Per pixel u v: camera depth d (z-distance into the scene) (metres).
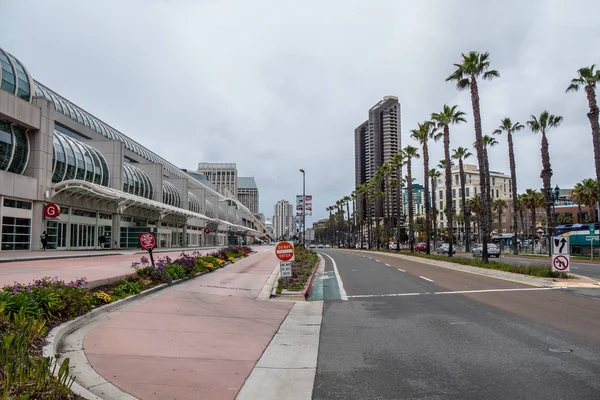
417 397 5.14
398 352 7.26
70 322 8.12
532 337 8.11
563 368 6.14
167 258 18.05
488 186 42.41
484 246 27.98
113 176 48.47
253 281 18.41
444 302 12.86
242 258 35.66
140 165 62.38
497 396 5.12
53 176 36.50
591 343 7.57
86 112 58.56
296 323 10.06
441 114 39.84
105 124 62.94
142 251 41.34
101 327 8.40
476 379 5.75
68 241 38.53
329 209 162.12
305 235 58.03
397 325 9.62
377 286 17.75
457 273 23.03
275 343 8.01
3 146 30.86
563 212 99.56
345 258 44.34
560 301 12.47
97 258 28.47
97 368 5.97
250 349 7.47
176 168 93.38
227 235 115.88
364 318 10.63
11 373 4.32
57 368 5.72
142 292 12.55
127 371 5.92
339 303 13.34
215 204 102.69
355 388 5.49
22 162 32.84
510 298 13.26
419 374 6.02
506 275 20.41
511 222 125.25
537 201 75.75
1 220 29.94
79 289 9.58
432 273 23.38
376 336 8.55
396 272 24.61
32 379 4.54
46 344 6.45
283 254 16.34
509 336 8.23
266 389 5.46
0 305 6.36
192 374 5.93
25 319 6.68
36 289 8.32
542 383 5.53
